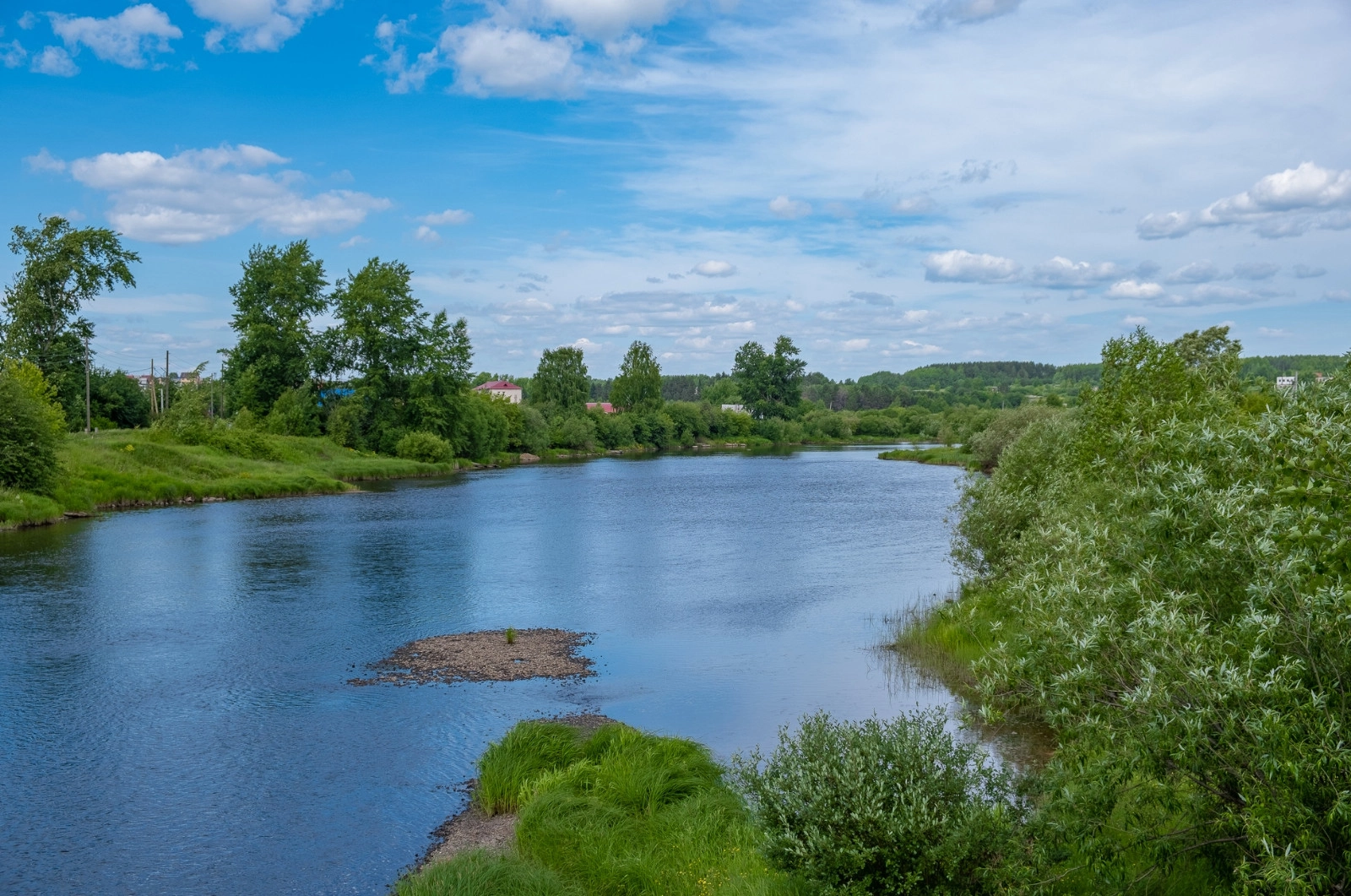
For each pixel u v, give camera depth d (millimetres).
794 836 8250
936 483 71562
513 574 31500
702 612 25328
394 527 44125
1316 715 6215
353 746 15156
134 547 36906
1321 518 6664
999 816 7918
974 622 20391
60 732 15828
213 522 45469
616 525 45031
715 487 68562
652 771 12367
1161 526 7582
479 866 9625
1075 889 8117
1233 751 6516
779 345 169000
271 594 28016
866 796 8117
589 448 125688
